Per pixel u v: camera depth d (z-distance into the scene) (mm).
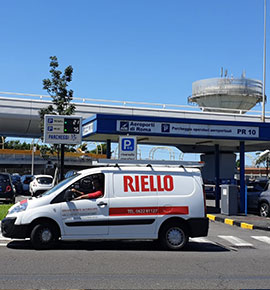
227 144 24734
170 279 7270
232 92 55000
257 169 84188
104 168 10266
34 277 7148
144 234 10109
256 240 12656
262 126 20719
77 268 7934
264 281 7352
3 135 40031
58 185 10422
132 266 8266
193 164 10680
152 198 10227
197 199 10445
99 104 34781
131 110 35219
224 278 7496
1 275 7258
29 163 67938
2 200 22922
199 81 57781
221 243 11898
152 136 19781
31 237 9789
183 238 10398
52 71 25766
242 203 20500
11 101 32531
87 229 9875
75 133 18781
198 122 19828
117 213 10008
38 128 36531
